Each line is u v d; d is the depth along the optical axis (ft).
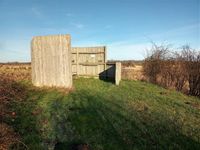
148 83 38.27
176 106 20.21
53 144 11.53
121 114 16.83
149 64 39.88
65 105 19.38
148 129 13.84
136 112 17.61
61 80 29.14
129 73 46.80
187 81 30.66
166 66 34.45
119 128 13.84
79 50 43.01
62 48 28.55
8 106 17.60
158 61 37.09
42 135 12.59
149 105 20.27
